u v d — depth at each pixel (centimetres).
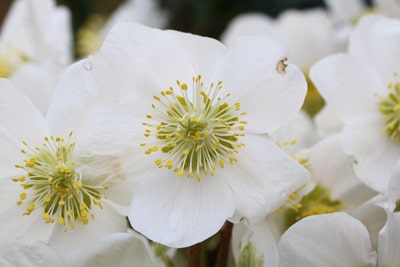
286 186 40
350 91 45
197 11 67
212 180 41
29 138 41
